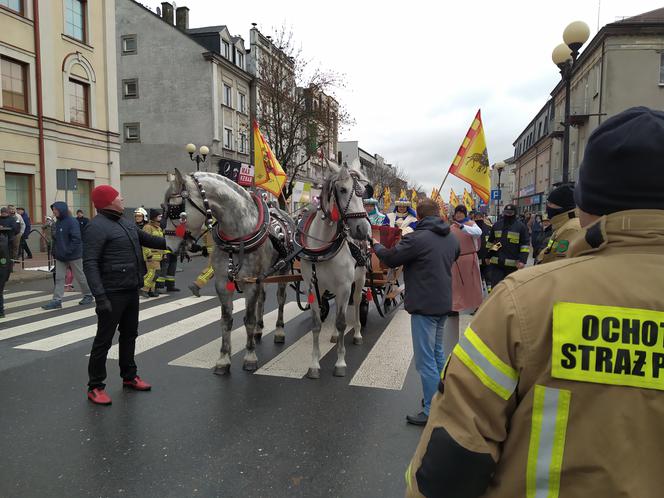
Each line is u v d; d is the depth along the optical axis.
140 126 31.61
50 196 18.28
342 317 5.18
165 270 12.01
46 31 17.94
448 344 6.64
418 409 4.37
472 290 7.24
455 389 1.24
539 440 1.14
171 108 31.09
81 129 19.67
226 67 31.75
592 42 27.06
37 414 4.19
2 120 16.38
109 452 3.55
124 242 4.43
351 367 5.53
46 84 17.98
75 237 8.90
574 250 1.26
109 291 4.39
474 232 7.11
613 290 1.10
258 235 5.03
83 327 7.34
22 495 3.01
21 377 5.11
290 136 26.31
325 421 4.11
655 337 1.06
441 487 1.21
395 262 3.96
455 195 21.39
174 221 4.70
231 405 4.42
